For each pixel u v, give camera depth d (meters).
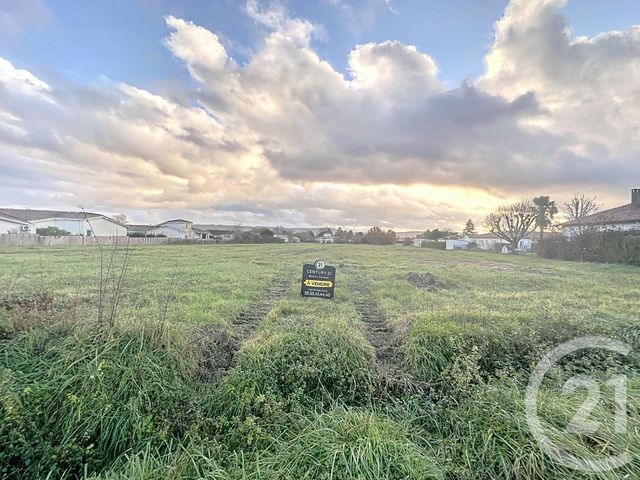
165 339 3.21
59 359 2.76
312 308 5.90
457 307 5.36
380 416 2.66
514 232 37.03
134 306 4.84
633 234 17.81
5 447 1.99
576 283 9.23
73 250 19.03
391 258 20.16
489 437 2.25
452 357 3.48
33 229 35.75
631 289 8.00
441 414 2.76
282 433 2.41
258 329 4.57
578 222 24.67
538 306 5.54
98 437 2.29
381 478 1.89
